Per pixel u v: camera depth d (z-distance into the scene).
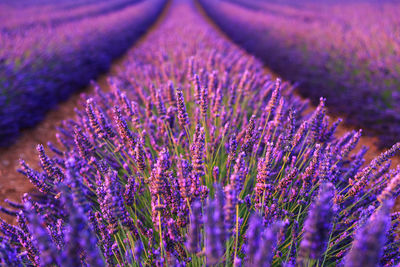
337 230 1.59
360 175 1.61
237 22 13.43
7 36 7.64
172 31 10.52
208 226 0.82
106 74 7.89
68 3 24.00
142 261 1.43
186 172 1.45
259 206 1.57
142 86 3.65
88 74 7.04
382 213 0.75
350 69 5.33
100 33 9.91
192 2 31.05
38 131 4.55
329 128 1.96
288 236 1.61
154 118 2.42
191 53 5.74
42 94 5.18
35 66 5.65
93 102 1.87
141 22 14.59
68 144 2.62
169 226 1.38
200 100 1.98
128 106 2.06
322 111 1.87
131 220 1.43
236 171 1.47
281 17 14.55
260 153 2.23
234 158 1.80
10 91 4.48
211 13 19.52
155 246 1.54
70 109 5.55
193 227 0.99
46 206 1.78
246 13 16.59
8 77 4.68
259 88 3.34
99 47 8.53
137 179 1.86
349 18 12.67
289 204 1.76
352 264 0.69
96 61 7.73
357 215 1.62
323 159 1.67
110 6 22.25
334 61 6.02
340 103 4.07
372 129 3.41
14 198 2.92
